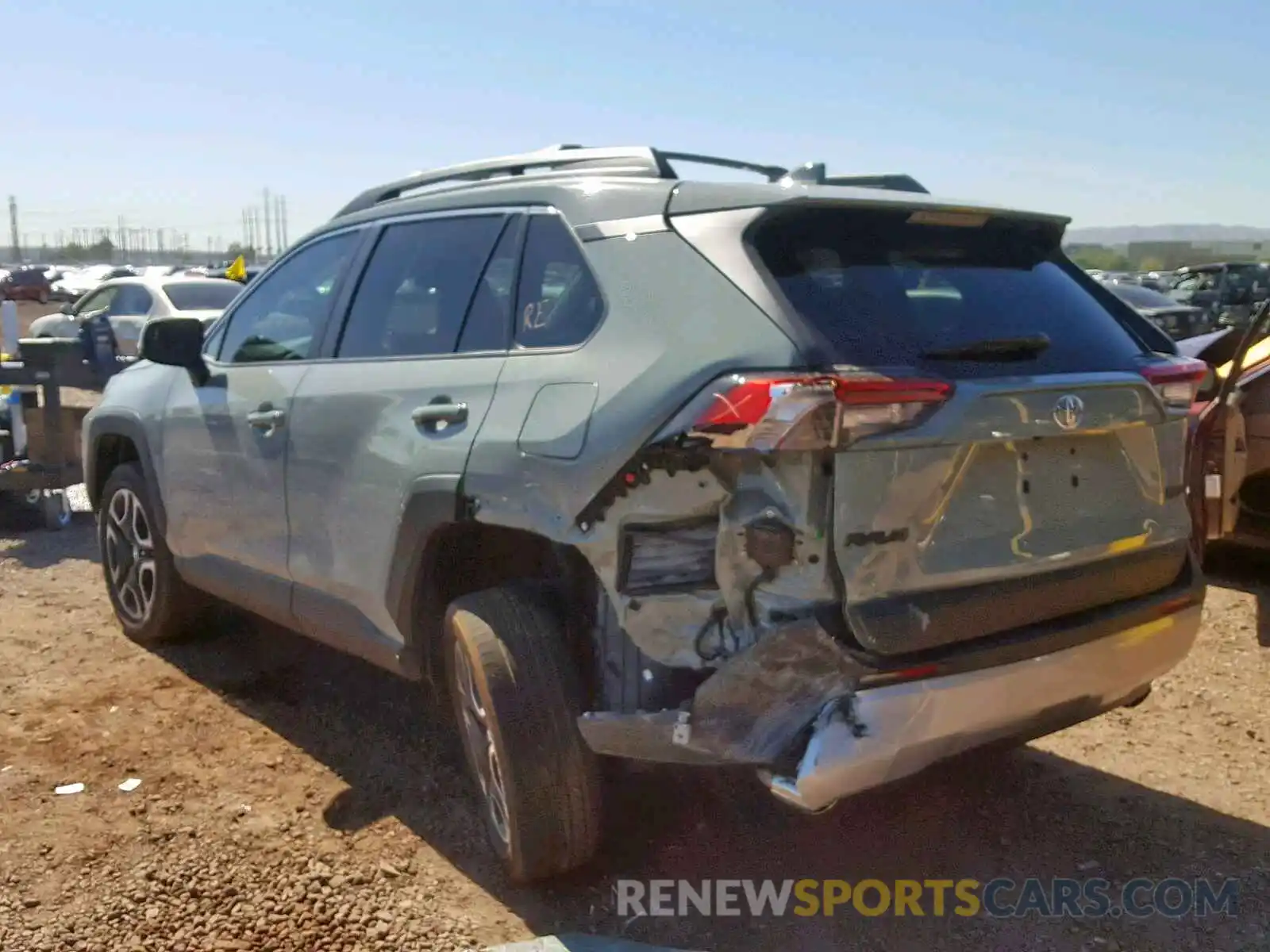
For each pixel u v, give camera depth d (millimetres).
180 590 5141
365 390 3777
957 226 3354
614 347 3051
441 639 3641
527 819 3131
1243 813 3863
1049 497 3027
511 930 3172
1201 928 3217
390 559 3582
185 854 3512
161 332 4594
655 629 2867
